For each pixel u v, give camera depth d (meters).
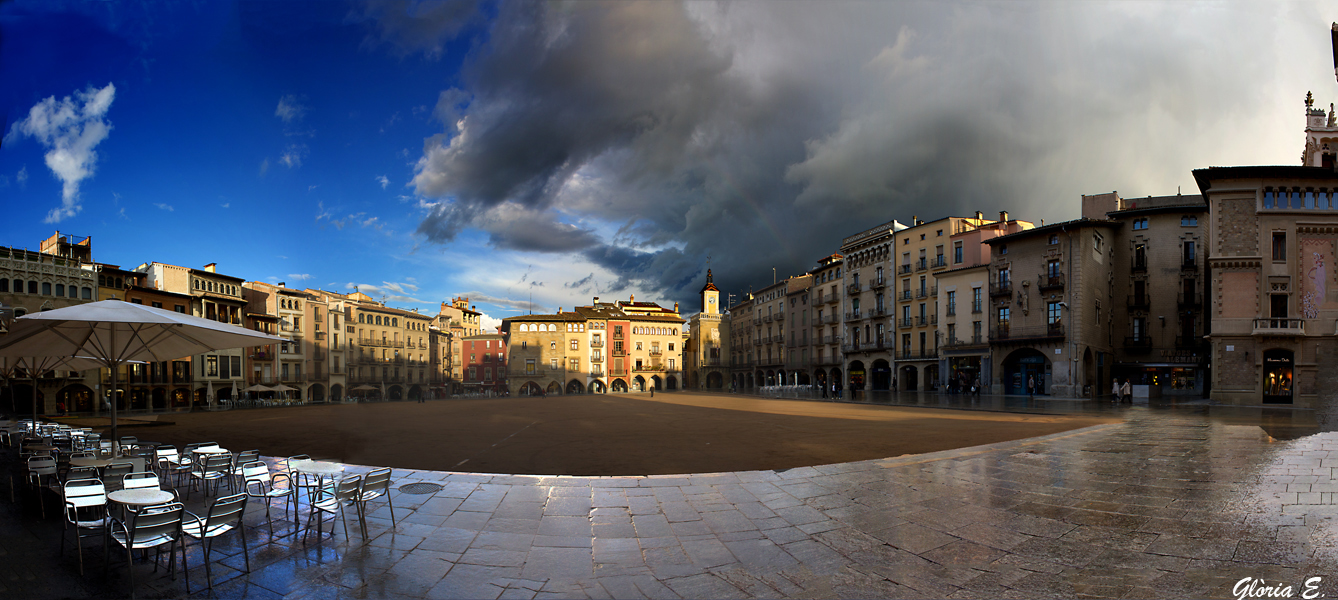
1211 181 32.09
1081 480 9.41
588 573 5.56
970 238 49.00
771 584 5.27
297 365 56.09
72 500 5.95
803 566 5.71
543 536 6.70
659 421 24.42
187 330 9.16
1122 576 5.31
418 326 71.62
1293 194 30.77
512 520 7.34
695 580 5.37
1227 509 7.44
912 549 6.16
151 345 9.91
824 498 8.38
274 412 35.53
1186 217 41.16
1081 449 12.82
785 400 45.38
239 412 35.97
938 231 52.28
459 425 22.80
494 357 93.06
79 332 9.20
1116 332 42.84
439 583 5.31
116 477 7.48
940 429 18.77
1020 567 5.59
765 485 9.25
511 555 6.07
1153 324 41.69
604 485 9.27
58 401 41.16
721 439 16.84
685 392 74.62
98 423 25.44
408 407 39.47
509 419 26.45
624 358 91.06
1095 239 40.84
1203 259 40.31
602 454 13.79
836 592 5.06
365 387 61.47
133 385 45.84
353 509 7.89
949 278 49.72
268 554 6.06
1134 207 44.72
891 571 5.54
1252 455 11.51
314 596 5.01
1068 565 5.62
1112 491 8.58
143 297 47.28
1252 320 30.78
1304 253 30.53
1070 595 4.92
